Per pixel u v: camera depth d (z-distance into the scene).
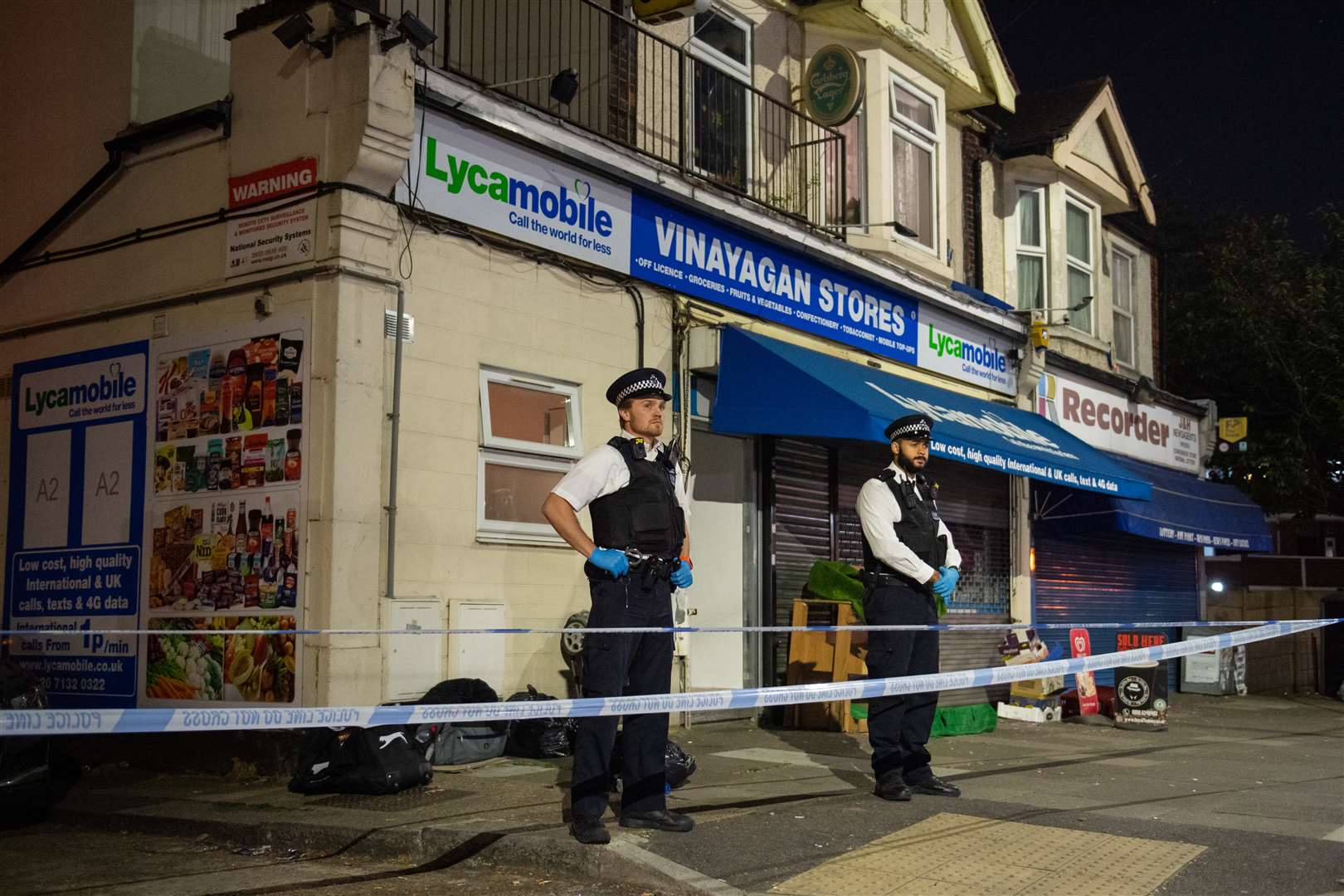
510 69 10.35
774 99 11.32
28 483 8.80
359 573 7.24
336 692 7.01
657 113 10.46
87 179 9.02
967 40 14.16
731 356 9.89
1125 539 16.91
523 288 8.46
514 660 8.16
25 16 9.62
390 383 7.54
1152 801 6.60
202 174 8.08
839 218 12.39
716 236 10.12
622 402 5.61
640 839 5.26
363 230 7.40
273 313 7.55
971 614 13.18
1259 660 17.75
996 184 15.83
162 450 8.04
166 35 9.17
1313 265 23.20
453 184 7.98
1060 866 5.00
